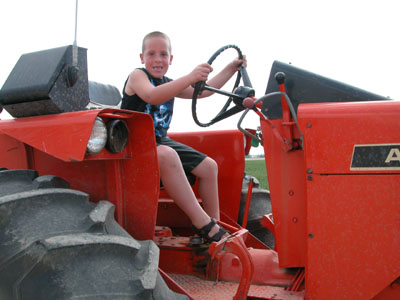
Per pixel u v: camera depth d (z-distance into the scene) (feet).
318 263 4.70
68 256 3.69
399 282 4.61
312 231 4.71
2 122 5.11
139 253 4.21
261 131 5.56
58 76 4.98
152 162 5.08
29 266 3.64
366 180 4.51
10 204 3.92
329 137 4.62
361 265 4.56
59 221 4.05
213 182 7.00
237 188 8.63
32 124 4.73
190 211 6.04
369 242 4.52
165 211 8.79
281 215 5.48
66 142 4.38
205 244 6.47
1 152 5.75
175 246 6.49
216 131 8.79
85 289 3.62
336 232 4.63
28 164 5.63
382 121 4.44
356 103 4.65
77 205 4.33
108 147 4.75
